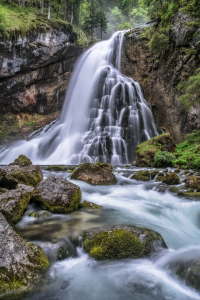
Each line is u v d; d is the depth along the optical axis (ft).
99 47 101.86
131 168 44.73
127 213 18.13
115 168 45.24
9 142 86.43
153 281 9.58
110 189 27.45
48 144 77.92
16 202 15.48
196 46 57.98
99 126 72.18
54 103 101.09
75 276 9.78
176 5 66.90
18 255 9.29
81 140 70.23
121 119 72.64
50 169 39.04
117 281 9.54
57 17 110.42
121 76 86.58
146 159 46.57
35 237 12.45
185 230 16.16
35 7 116.57
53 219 15.74
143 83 83.51
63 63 101.45
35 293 8.50
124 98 77.05
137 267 10.54
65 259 11.18
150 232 12.58
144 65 84.07
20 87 89.30
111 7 172.86
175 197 23.31
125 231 11.93
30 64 88.22
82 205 19.35
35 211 16.87
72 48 100.32
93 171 29.30
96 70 92.02
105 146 64.75
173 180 29.17
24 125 93.15
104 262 10.77
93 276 9.84
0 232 9.71
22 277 8.70
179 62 64.18
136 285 9.32
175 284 9.34
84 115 82.17
